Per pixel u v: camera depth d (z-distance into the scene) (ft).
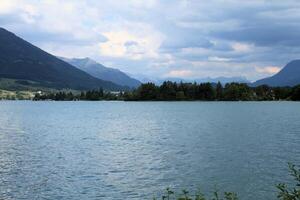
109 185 134.21
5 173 152.97
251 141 245.86
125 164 171.01
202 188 130.31
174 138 270.87
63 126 392.06
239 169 157.79
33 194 124.26
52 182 138.62
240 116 498.69
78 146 234.58
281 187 54.39
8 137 286.46
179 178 143.64
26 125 404.36
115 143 248.93
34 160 182.29
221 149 212.64
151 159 183.32
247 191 126.31
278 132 299.38
